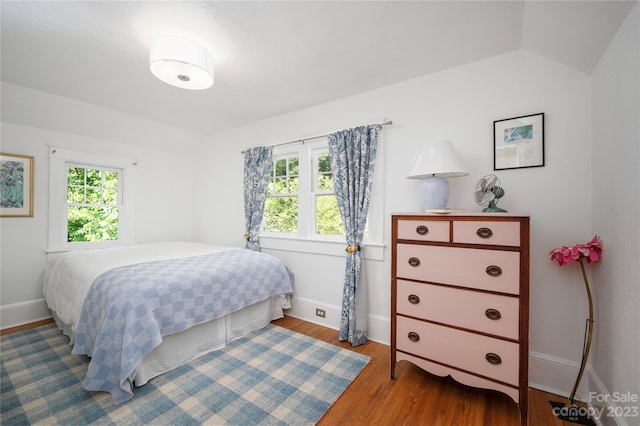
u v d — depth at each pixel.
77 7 1.53
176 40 1.71
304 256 3.02
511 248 1.54
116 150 3.48
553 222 1.81
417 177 2.13
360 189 2.51
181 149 4.09
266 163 3.31
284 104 2.93
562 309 1.79
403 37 1.81
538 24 1.59
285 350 2.29
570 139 1.77
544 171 1.84
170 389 1.75
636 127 1.18
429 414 1.57
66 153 3.07
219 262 2.51
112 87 2.55
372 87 2.54
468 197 2.10
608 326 1.45
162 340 1.93
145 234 3.78
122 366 1.57
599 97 1.57
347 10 1.56
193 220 4.31
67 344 2.29
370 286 2.55
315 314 2.90
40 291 2.90
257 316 2.72
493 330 1.59
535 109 1.88
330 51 1.97
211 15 1.59
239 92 2.65
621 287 1.31
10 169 2.71
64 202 3.08
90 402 1.61
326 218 2.97
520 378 1.50
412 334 1.86
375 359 2.18
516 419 1.54
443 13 1.58
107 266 2.21
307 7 1.53
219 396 1.69
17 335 2.47
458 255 1.70
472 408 1.62
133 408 1.58
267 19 1.63
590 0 1.25
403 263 1.90
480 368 1.62
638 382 1.15
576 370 1.72
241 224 3.71
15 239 2.77
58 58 2.06
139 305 1.74
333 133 2.71
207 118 3.39
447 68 2.20
